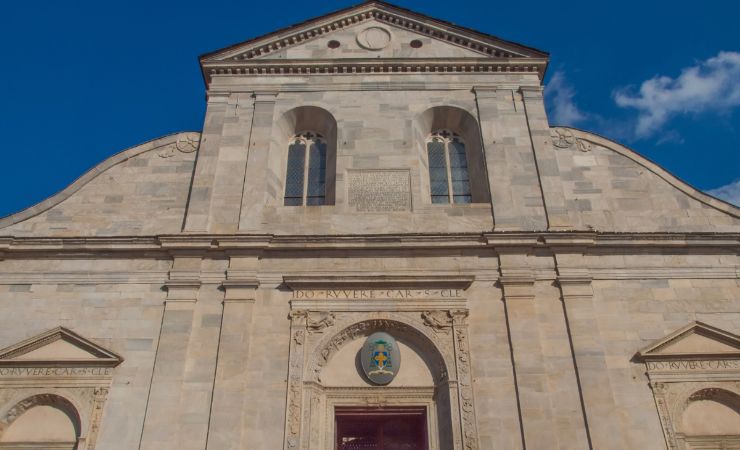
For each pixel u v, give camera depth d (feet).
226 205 71.46
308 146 81.25
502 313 63.87
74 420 58.70
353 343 63.77
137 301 64.85
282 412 58.23
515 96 81.25
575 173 75.25
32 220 71.61
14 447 57.26
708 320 64.44
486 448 56.54
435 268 66.74
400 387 61.11
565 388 59.47
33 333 62.85
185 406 58.29
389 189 73.46
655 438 57.31
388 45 86.79
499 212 71.10
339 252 67.62
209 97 80.79
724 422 59.06
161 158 76.64
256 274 65.98
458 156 80.64
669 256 68.39
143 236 67.92
